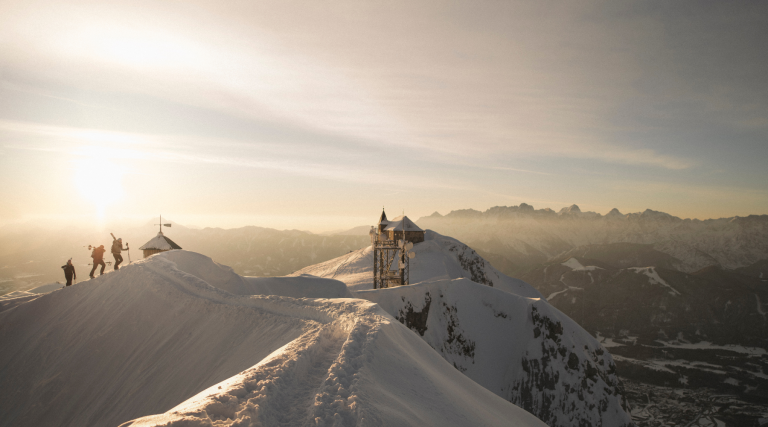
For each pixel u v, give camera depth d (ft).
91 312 96.94
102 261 120.06
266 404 30.07
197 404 28.12
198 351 65.00
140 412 58.18
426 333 180.75
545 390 178.09
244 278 131.75
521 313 200.34
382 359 43.21
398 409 33.81
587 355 187.01
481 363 186.39
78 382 75.61
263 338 58.54
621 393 189.37
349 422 28.73
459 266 359.87
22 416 73.31
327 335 49.90
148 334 79.10
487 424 44.04
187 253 127.85
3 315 108.58
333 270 340.59
